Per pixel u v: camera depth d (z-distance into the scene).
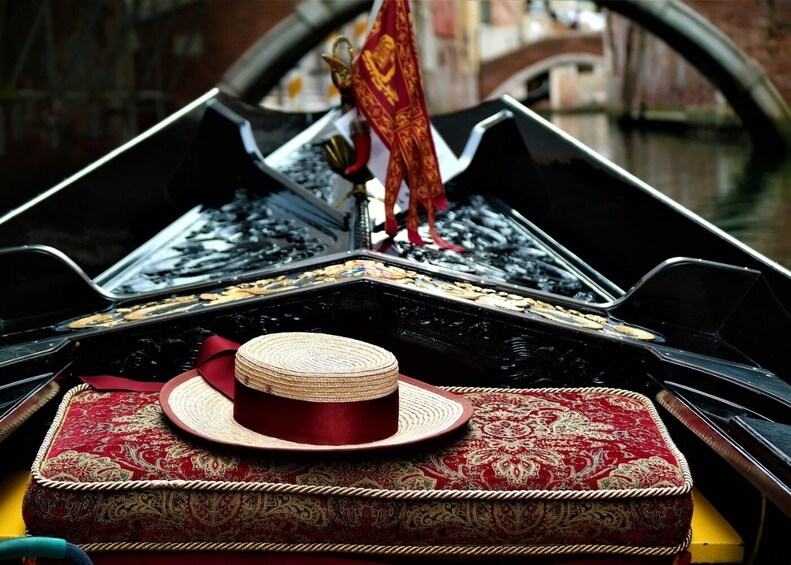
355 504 1.28
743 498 1.53
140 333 1.68
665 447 1.39
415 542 1.29
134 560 1.30
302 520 1.28
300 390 1.31
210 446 1.31
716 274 1.85
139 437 1.35
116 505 1.27
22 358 1.60
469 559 1.32
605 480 1.30
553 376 1.72
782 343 1.80
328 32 13.01
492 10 22.36
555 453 1.34
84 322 1.76
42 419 1.68
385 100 2.07
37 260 1.82
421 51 17.84
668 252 2.37
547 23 22.70
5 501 1.57
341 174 2.39
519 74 22.64
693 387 1.64
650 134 17.62
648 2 13.48
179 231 2.48
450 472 1.29
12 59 10.83
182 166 2.64
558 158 2.70
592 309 1.88
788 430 1.36
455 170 2.71
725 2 13.52
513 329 1.71
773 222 8.30
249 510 1.28
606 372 1.73
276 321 1.69
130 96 11.83
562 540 1.30
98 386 1.59
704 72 14.27
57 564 1.27
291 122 3.71
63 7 11.02
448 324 1.71
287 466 1.29
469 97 20.70
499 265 2.20
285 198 2.51
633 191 2.48
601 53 22.50
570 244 2.48
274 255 2.16
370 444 1.30
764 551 1.46
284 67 13.23
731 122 15.48
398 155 2.09
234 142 2.62
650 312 1.88
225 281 1.84
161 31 12.40
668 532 1.30
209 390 1.53
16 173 10.40
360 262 1.81
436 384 1.73
